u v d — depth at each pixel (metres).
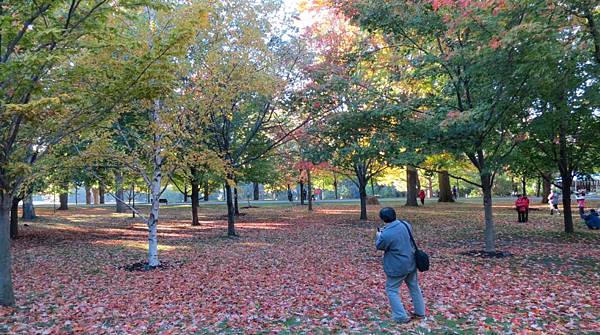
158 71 8.02
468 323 6.06
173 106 11.36
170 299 8.03
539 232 15.57
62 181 14.76
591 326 5.75
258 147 18.69
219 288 8.79
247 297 8.01
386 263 6.15
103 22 7.56
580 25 8.25
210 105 12.45
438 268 9.86
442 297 7.45
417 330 5.80
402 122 11.25
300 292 8.26
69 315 7.05
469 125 9.88
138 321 6.68
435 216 22.92
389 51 12.97
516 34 7.78
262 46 14.34
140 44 7.66
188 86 12.70
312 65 13.26
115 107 9.00
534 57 8.38
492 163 10.70
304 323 6.37
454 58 9.94
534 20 8.25
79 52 7.30
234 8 14.21
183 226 22.06
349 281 9.02
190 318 6.82
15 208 17.55
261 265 11.19
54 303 7.82
